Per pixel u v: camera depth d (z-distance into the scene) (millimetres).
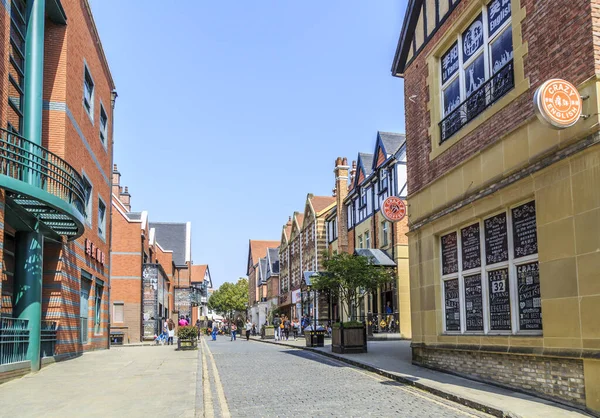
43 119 17016
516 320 10055
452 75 13117
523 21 10070
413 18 14891
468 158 11680
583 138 8375
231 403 9453
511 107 10383
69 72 17891
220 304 85375
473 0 11734
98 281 23969
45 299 17203
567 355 8383
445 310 12836
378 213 31516
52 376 13055
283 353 21359
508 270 10352
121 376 13039
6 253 15164
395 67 15891
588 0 8422
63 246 17578
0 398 9867
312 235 44906
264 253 86688
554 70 9148
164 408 8789
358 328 18156
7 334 12438
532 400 8758
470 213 11492
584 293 8172
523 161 9781
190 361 17062
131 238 38156
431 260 13305
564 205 8672
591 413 7871
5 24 12477
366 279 20391
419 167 14359
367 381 11977
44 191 12648
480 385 10367
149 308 39031
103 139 26344
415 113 14781
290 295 53938
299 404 9219
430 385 10359
